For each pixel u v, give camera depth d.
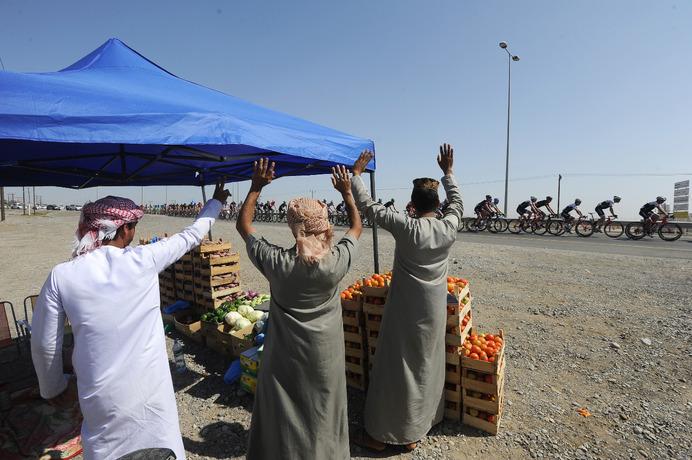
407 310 2.48
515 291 6.87
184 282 5.42
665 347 4.35
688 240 13.73
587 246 12.49
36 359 1.54
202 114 2.06
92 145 2.60
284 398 1.90
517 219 17.98
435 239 2.37
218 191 2.16
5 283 8.02
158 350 1.67
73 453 2.57
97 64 2.98
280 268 1.76
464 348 2.99
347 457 2.13
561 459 2.62
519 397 3.44
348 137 3.61
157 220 37.06
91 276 1.49
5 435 2.62
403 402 2.57
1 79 1.63
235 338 4.06
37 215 44.53
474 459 2.64
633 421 3.04
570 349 4.40
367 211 2.47
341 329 2.00
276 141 2.40
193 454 2.72
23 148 2.43
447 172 2.93
